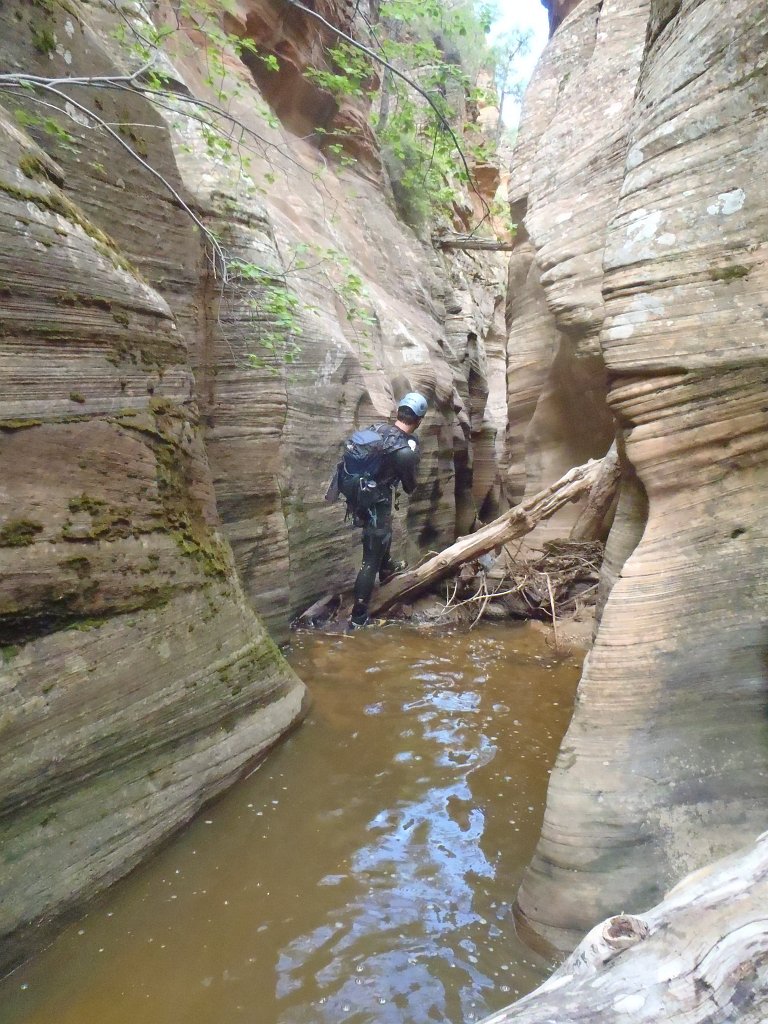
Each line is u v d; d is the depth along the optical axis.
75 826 2.41
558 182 7.14
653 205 2.63
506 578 7.14
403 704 4.33
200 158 4.93
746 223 2.40
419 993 2.06
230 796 3.16
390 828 2.96
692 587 2.42
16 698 2.27
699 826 2.18
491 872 2.66
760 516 2.39
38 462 2.45
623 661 2.43
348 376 6.92
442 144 5.79
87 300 2.71
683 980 1.16
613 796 2.27
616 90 6.80
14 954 2.12
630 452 2.61
